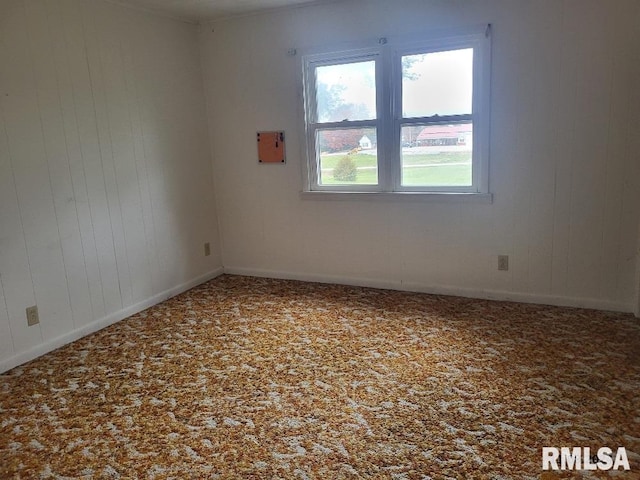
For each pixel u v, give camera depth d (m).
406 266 3.93
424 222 3.78
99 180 3.39
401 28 3.57
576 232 3.34
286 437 2.11
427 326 3.22
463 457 1.93
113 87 3.47
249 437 2.12
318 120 4.06
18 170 2.87
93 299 3.39
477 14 3.33
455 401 2.32
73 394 2.54
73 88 3.18
